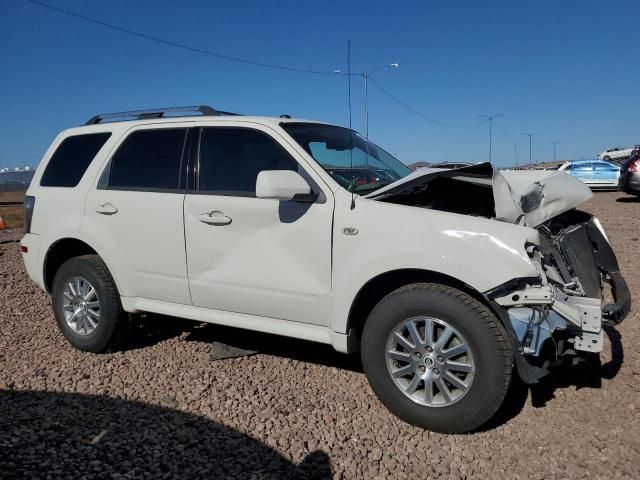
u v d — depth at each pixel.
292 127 4.14
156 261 4.30
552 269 3.42
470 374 3.18
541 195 3.95
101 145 4.78
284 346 4.82
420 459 3.07
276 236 3.77
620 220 11.78
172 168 4.32
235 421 3.50
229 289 3.98
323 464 3.03
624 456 3.03
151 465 3.01
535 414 3.52
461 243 3.18
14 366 4.45
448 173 3.59
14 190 58.44
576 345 3.28
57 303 4.86
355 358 4.54
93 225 4.58
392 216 3.40
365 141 4.84
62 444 3.21
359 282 3.46
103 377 4.20
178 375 4.22
